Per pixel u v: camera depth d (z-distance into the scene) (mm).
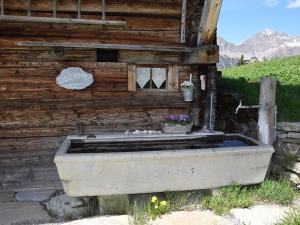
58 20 5832
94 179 4434
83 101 6418
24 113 6242
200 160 4688
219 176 4852
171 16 6602
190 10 6664
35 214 4609
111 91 6520
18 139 6266
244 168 4930
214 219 4461
